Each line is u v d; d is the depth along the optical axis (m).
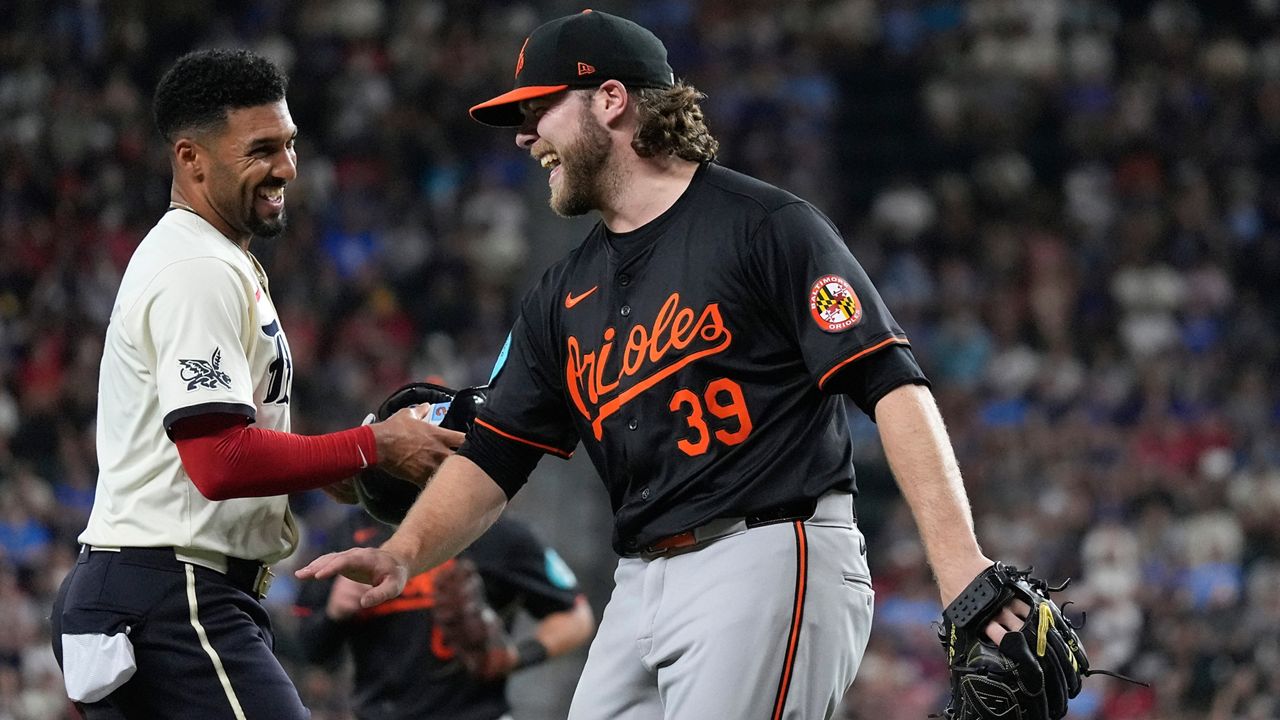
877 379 11.48
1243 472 49.84
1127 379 55.53
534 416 13.60
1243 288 62.66
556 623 19.61
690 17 66.75
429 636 18.45
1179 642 42.19
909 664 42.09
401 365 53.06
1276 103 68.81
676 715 11.99
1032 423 52.06
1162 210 63.59
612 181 12.59
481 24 65.88
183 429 12.71
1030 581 11.30
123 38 60.72
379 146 61.50
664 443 12.14
